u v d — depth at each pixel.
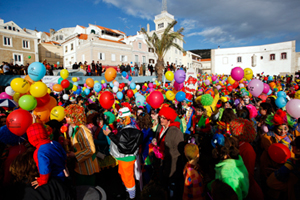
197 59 50.50
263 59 35.50
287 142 2.71
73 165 2.87
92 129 3.52
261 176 2.79
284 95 5.20
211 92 6.51
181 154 2.71
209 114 4.35
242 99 5.08
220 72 39.06
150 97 4.21
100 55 28.06
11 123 2.39
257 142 4.11
